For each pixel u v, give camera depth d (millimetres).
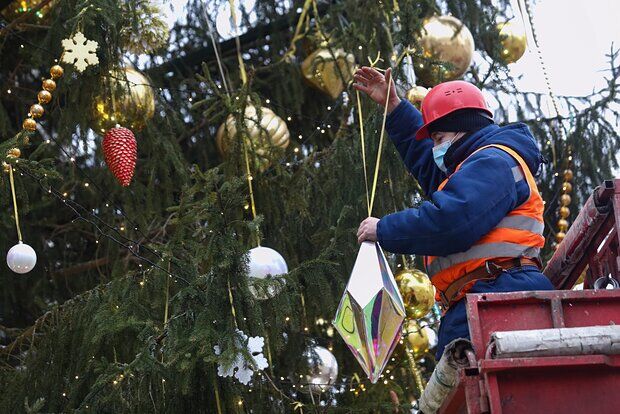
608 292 4137
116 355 7625
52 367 7762
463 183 4672
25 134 7242
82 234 10586
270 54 11102
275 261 6844
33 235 10039
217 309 6625
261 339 6438
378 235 4711
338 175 9289
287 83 10625
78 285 10133
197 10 11047
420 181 5727
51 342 7820
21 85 10508
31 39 9992
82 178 9672
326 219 9281
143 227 9625
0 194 7578
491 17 10375
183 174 9461
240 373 6363
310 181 9469
